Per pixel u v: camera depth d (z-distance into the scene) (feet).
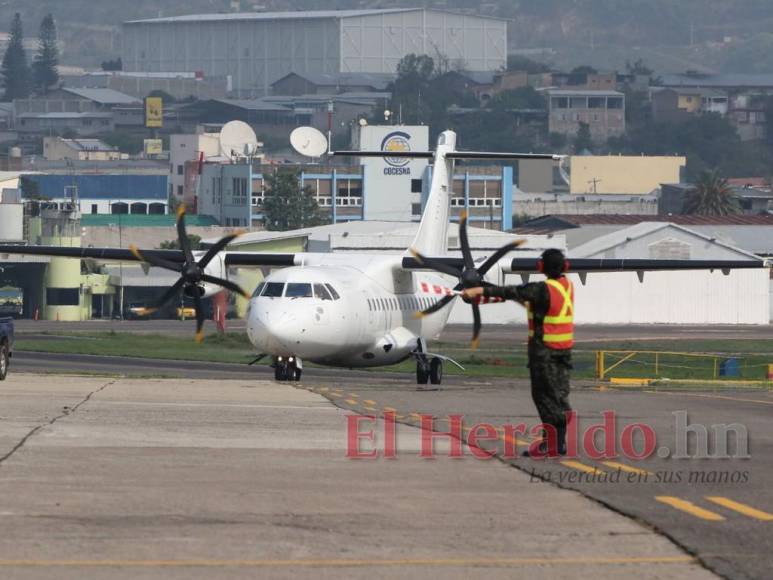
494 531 152.56
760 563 138.82
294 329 384.68
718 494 177.17
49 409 258.57
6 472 183.01
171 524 153.58
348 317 402.52
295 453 208.64
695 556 141.59
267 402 289.74
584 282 479.82
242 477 185.06
